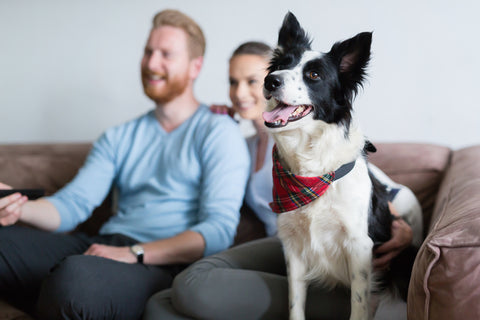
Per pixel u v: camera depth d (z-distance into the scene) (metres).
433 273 0.91
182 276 1.37
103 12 2.70
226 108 1.99
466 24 2.20
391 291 1.48
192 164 1.86
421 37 2.26
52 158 2.29
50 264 1.62
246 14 2.51
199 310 1.28
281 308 1.30
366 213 1.28
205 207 1.74
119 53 2.71
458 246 0.90
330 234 1.31
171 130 1.98
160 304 1.38
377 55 2.33
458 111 2.25
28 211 1.70
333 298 1.34
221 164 1.79
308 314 1.34
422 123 2.30
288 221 1.34
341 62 1.32
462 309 0.88
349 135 1.30
